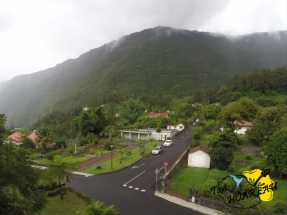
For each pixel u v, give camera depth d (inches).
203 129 2079.2
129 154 1581.0
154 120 2736.2
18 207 543.2
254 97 3373.5
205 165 1235.2
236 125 1774.1
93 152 1676.9
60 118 4589.1
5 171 529.7
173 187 964.6
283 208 684.1
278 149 994.7
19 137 1916.8
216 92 4335.6
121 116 3348.9
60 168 841.5
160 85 6889.8
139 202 832.9
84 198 857.5
